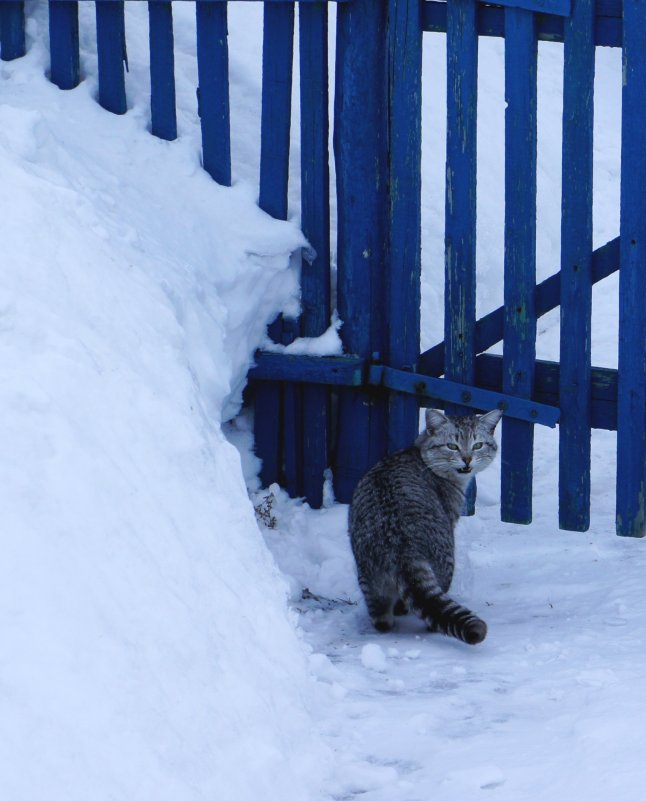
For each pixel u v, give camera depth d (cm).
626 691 451
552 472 839
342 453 784
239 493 509
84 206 590
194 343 615
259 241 734
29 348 450
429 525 628
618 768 374
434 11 714
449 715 453
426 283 945
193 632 393
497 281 1016
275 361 760
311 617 644
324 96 732
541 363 719
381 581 616
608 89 1299
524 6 675
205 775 347
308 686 449
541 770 385
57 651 340
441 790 379
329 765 400
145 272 596
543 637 567
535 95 691
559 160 1141
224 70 743
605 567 684
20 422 407
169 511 440
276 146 746
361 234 747
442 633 595
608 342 977
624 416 696
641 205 671
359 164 738
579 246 690
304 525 750
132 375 486
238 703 386
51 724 320
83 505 395
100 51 768
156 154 750
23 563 356
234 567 456
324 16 722
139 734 338
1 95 761
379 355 758
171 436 473
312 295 761
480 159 1082
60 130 729
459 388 733
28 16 814
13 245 508
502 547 728
